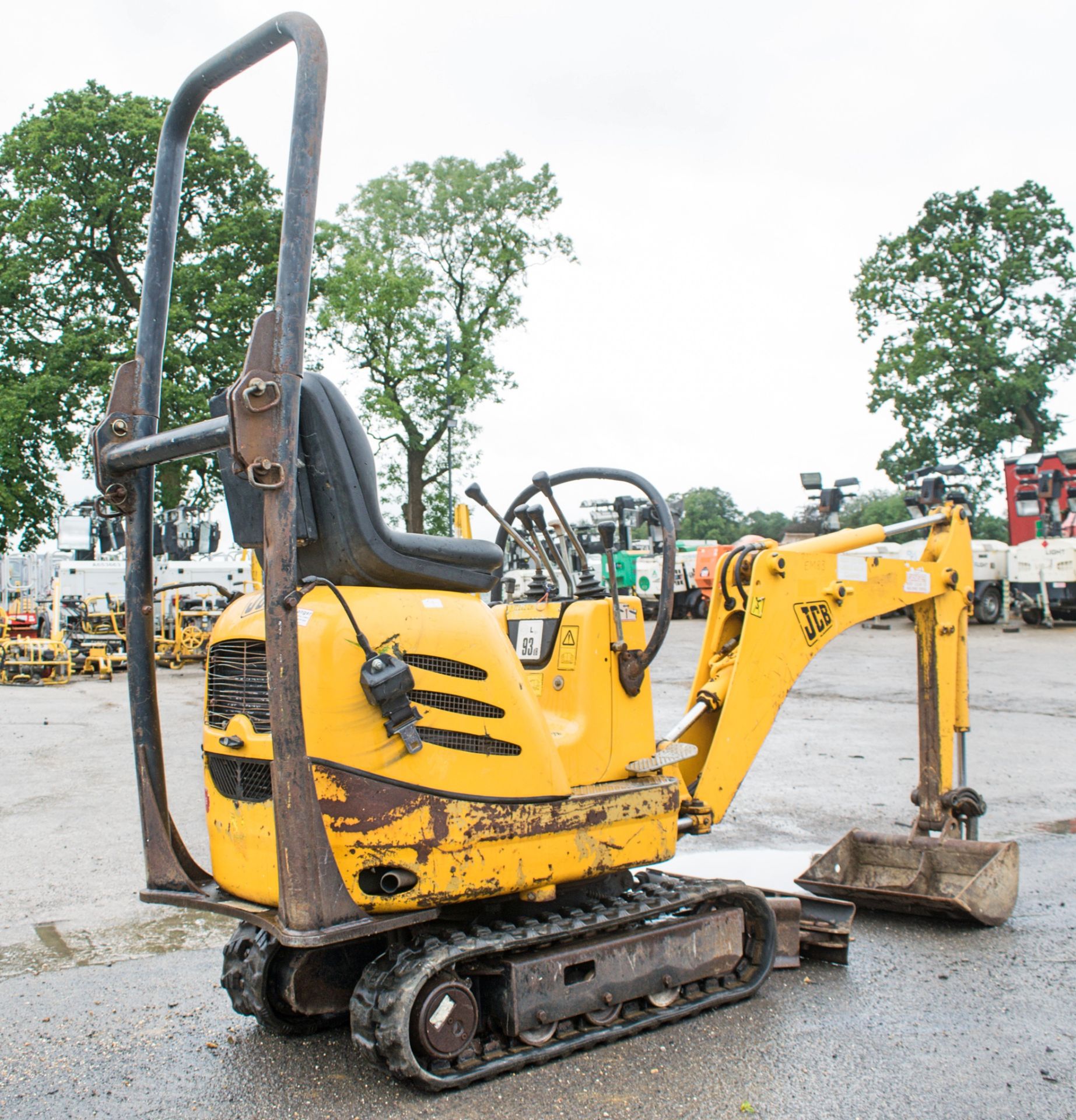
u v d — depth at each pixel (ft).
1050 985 14.94
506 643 12.80
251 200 110.32
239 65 12.20
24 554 93.56
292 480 10.68
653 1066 12.32
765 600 17.16
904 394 143.43
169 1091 11.96
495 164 128.57
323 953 13.20
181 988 15.31
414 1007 11.36
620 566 81.66
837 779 30.04
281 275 10.74
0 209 104.88
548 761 12.75
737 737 16.70
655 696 49.24
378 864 11.38
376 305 119.44
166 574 70.59
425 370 126.00
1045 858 21.62
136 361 12.91
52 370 100.58
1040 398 142.20
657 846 13.91
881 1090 11.69
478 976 12.33
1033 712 41.22
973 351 139.44
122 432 12.70
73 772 32.01
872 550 55.62
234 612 12.64
